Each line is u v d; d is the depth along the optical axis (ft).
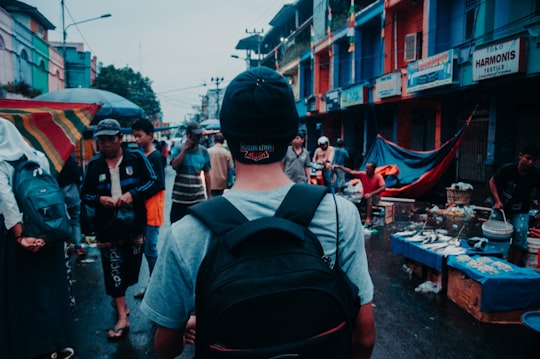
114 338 11.94
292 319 3.06
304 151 22.77
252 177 3.81
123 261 12.59
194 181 16.62
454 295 14.26
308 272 3.17
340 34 62.80
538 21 26.99
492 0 33.22
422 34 46.29
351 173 28.22
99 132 12.13
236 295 3.01
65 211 9.46
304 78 84.02
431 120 47.19
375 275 17.17
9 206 8.75
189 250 3.48
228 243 3.26
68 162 19.53
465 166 40.14
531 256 16.12
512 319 12.73
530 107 33.58
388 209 27.48
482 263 13.71
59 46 122.72
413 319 13.03
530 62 27.73
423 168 37.24
